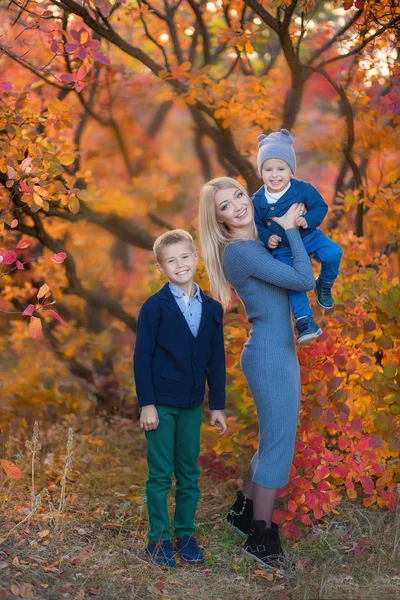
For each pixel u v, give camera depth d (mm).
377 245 5750
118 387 6422
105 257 8422
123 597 2971
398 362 3949
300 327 3373
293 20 4695
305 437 3781
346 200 4812
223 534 3695
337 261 3410
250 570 3305
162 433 3396
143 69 6938
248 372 3492
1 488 4086
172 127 10984
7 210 3758
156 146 10336
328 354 3799
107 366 6762
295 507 3496
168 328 3389
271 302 3445
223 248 3525
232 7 5070
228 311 4594
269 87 5863
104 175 9125
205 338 3471
